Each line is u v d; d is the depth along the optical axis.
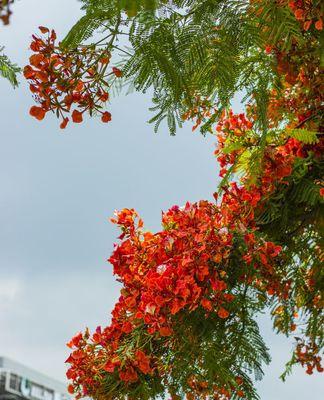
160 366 4.47
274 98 4.16
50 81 2.98
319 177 4.43
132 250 4.52
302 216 4.44
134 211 4.59
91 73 2.97
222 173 4.78
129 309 4.52
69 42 2.66
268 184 4.29
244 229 4.25
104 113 3.04
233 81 2.95
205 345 4.28
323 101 4.39
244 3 2.88
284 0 3.04
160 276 4.20
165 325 4.24
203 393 4.36
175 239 4.25
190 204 4.31
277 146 4.42
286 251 4.60
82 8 2.61
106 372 4.55
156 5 1.72
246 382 4.27
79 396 4.57
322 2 3.14
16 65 3.64
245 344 4.26
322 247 4.62
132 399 4.46
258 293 4.47
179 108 3.02
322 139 4.41
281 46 3.38
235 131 4.71
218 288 4.12
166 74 2.77
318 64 3.70
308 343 5.27
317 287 4.87
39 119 3.02
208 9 2.80
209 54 2.86
